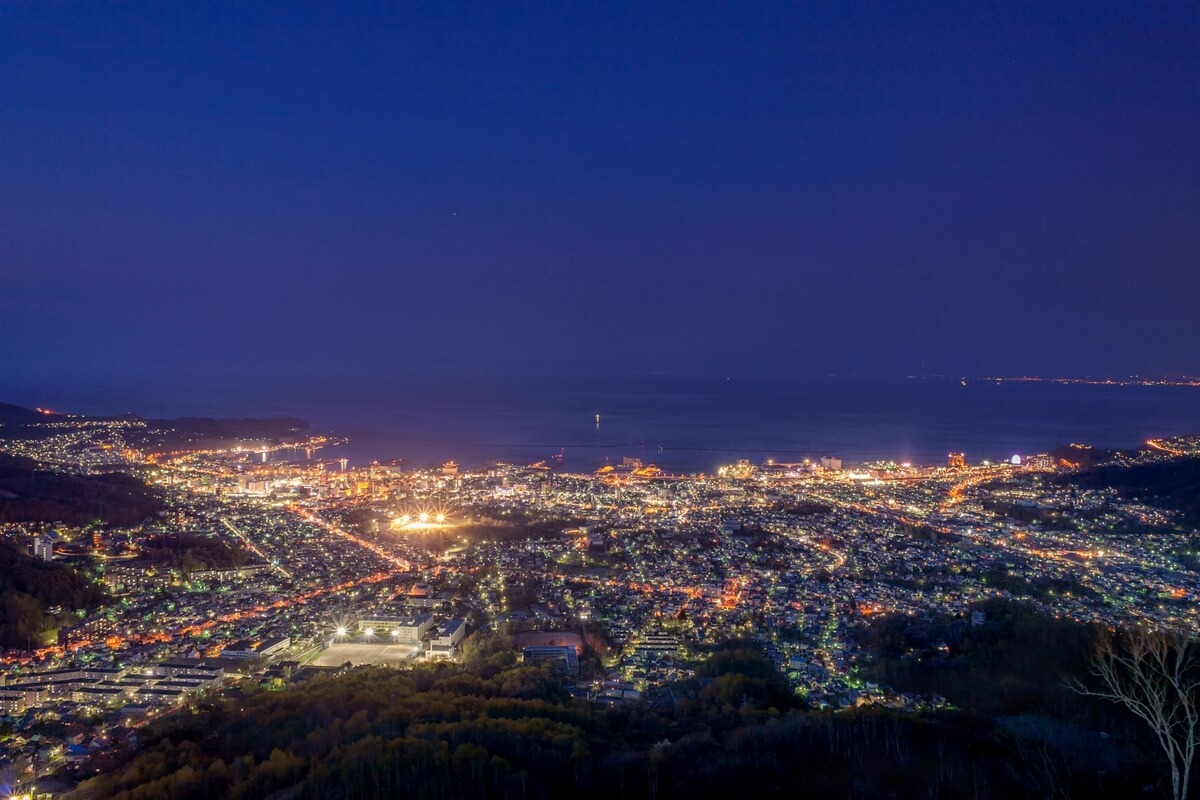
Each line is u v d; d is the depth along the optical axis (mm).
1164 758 36781
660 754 39469
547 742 40281
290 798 36125
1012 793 34281
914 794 34469
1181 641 40062
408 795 35344
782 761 38000
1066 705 45125
